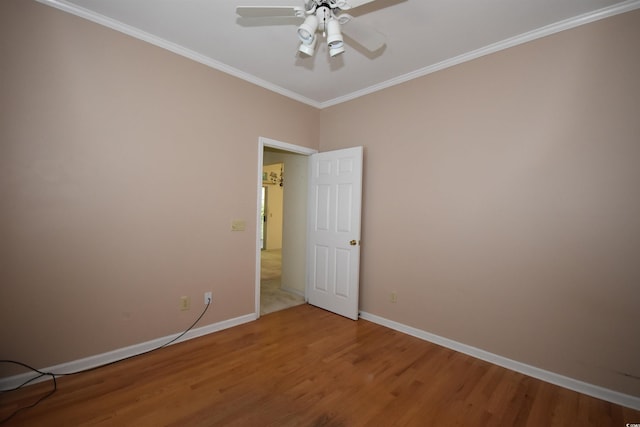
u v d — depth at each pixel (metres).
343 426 1.61
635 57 1.81
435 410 1.75
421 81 2.79
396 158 2.98
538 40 2.15
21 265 1.86
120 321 2.24
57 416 1.62
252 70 2.88
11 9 1.80
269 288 4.43
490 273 2.36
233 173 2.89
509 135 2.27
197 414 1.67
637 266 1.80
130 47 2.24
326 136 3.67
